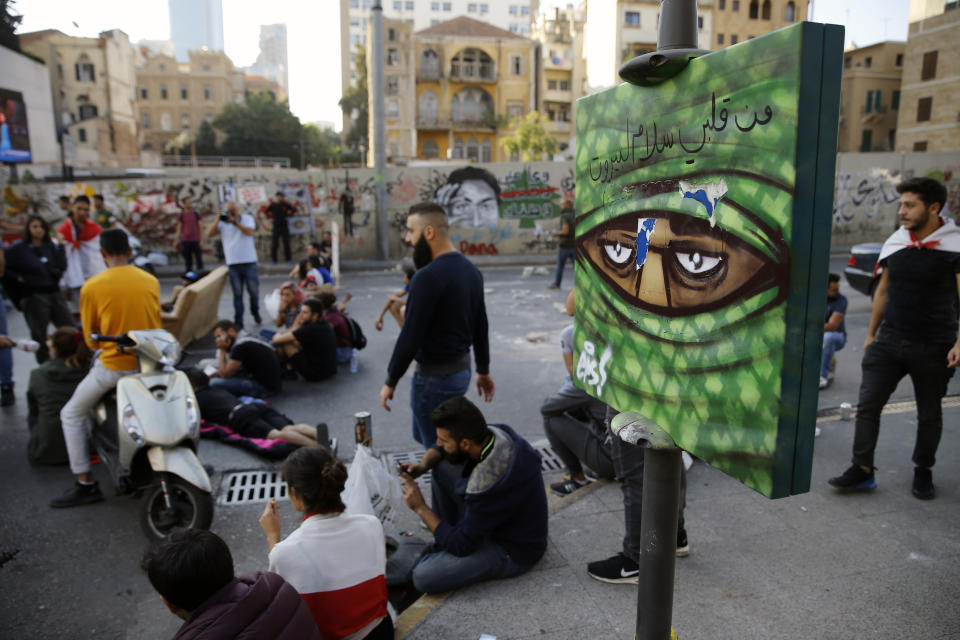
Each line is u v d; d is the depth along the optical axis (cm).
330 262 1377
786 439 108
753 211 108
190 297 728
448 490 352
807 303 105
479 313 374
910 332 365
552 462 461
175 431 358
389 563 321
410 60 6656
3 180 1538
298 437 461
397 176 1772
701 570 312
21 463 470
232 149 7325
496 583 305
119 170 3400
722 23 5334
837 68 100
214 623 178
